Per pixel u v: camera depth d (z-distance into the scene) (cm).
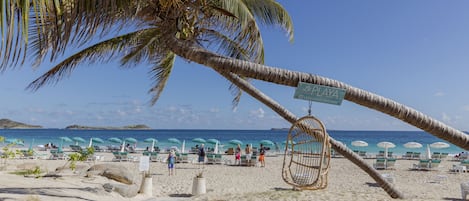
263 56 643
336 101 379
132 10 402
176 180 1348
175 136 8738
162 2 414
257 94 601
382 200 789
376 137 8475
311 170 687
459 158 2428
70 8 305
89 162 1978
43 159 2089
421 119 390
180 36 432
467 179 1466
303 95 379
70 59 713
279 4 601
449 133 395
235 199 822
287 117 613
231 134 10381
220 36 657
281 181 1375
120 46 727
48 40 330
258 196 846
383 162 1858
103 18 338
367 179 1441
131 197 900
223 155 2717
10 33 219
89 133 10581
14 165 1360
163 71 956
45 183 891
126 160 2138
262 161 2005
